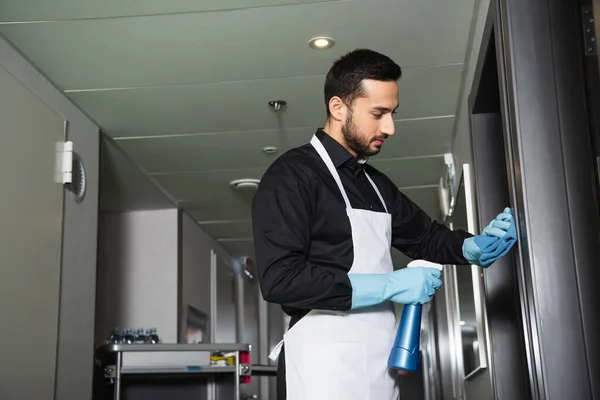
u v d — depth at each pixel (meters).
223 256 7.53
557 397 1.75
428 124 4.21
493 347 2.79
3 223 2.95
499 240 1.77
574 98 1.88
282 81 3.61
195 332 6.29
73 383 3.62
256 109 3.98
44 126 3.44
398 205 1.90
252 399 5.74
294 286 1.56
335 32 3.11
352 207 1.72
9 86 3.10
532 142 1.87
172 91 3.71
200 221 6.52
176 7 2.88
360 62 1.69
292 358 1.67
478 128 3.03
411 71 3.50
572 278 1.79
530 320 1.87
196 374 4.38
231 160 4.84
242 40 3.17
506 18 1.96
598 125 1.73
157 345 3.83
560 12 1.93
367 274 1.60
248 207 6.05
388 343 1.67
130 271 5.92
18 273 3.07
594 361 1.75
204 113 4.02
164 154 4.67
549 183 1.85
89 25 3.01
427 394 8.10
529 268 1.84
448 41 3.20
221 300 7.30
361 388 1.62
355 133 1.71
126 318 5.83
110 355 4.25
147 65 3.40
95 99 3.79
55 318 3.44
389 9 2.92
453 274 4.61
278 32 3.10
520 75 1.91
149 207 5.92
